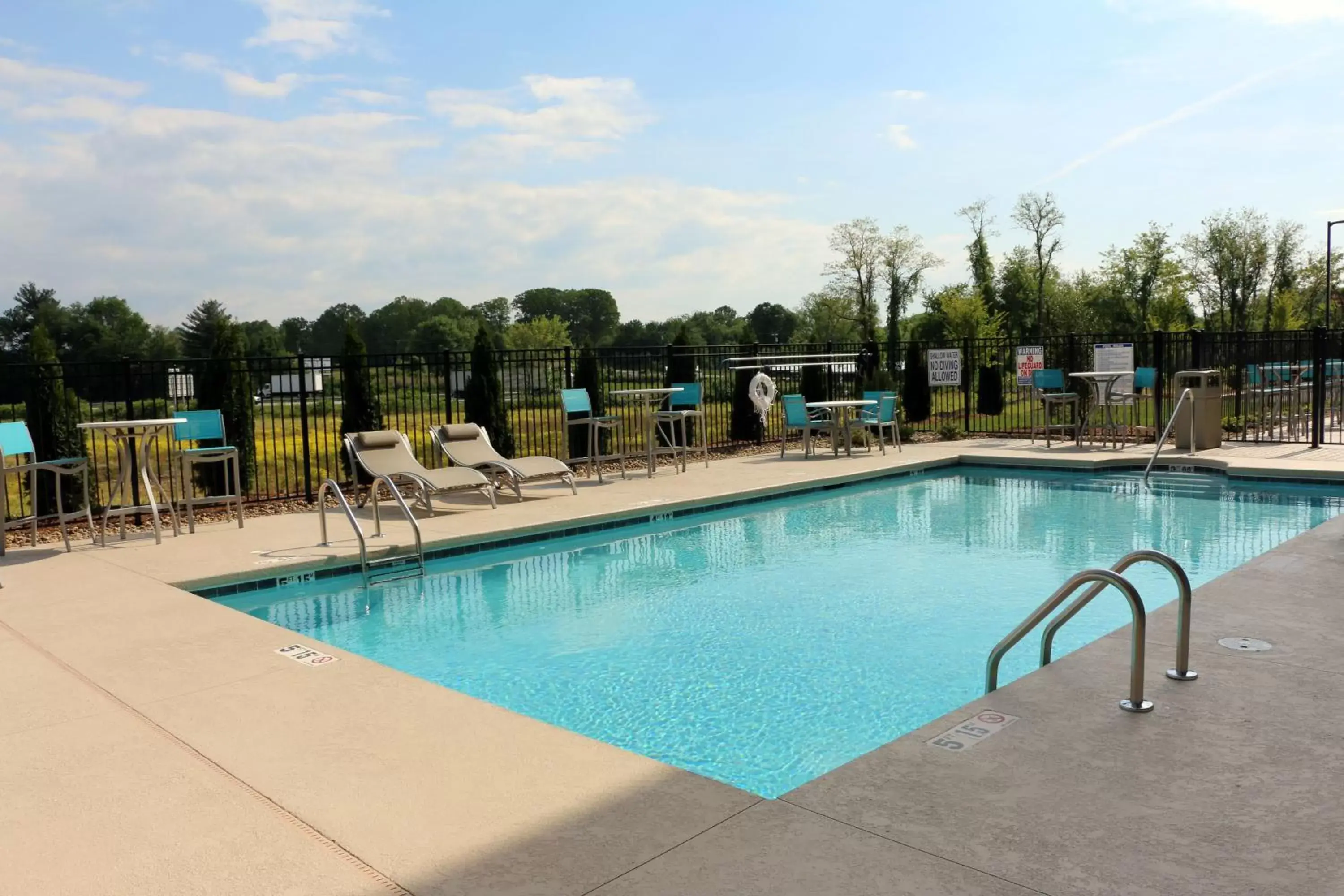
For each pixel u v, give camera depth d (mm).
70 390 10453
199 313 79188
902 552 8359
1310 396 17516
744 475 12094
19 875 2596
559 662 5570
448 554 8281
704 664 5457
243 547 8070
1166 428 12320
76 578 6906
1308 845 2475
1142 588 6875
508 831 2752
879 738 4352
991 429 18141
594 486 11523
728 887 2354
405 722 3775
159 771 3340
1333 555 6105
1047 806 2742
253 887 2488
